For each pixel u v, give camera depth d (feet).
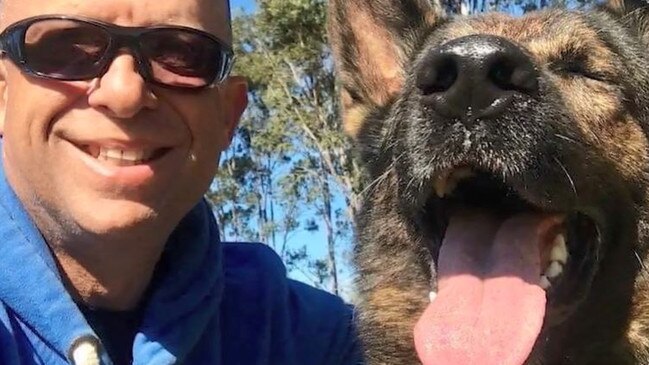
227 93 1.80
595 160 1.77
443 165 1.59
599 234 1.81
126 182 1.55
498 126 1.56
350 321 2.09
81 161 1.54
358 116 2.29
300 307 1.99
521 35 1.98
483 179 1.73
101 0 1.51
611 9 2.18
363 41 2.33
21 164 1.54
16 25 1.50
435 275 1.90
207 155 1.66
